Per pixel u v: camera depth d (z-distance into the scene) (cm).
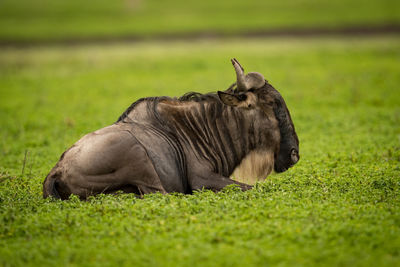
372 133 4878
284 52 12850
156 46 15288
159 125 2950
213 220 2303
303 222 2234
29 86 9012
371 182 2972
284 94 7275
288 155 3070
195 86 8150
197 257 1925
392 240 2033
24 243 2136
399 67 9662
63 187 2761
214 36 17350
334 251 1952
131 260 1934
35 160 4025
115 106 6756
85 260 1966
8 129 5478
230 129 3027
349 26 17912
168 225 2253
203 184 2920
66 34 18625
